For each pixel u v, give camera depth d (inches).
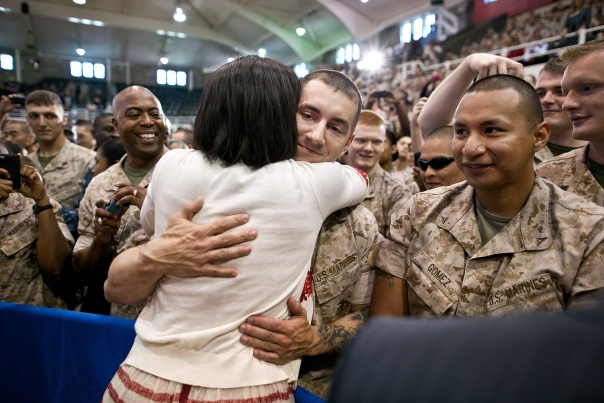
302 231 34.1
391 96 155.1
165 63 840.9
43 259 61.5
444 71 380.5
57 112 125.3
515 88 36.9
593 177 52.2
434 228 43.2
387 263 46.0
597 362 8.9
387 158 115.7
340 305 45.6
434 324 11.8
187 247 32.5
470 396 9.6
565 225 36.5
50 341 48.9
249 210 32.9
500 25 376.8
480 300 39.1
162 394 31.3
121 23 598.5
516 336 10.3
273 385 33.6
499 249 38.5
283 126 34.9
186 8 592.1
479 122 37.2
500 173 37.2
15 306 49.9
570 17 312.5
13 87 684.1
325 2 508.4
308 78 40.6
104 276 63.6
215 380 31.4
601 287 33.7
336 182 37.0
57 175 125.9
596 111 48.3
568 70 50.9
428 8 450.0
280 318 34.8
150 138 68.3
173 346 32.4
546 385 9.1
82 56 791.1
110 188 69.7
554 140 72.2
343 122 39.9
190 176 34.2
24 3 537.0
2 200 56.1
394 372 10.8
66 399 49.1
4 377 50.4
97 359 47.6
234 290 32.5
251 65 34.9
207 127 34.7
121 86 842.8
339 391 11.4
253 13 576.7
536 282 36.0
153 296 36.9
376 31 530.3
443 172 68.2
